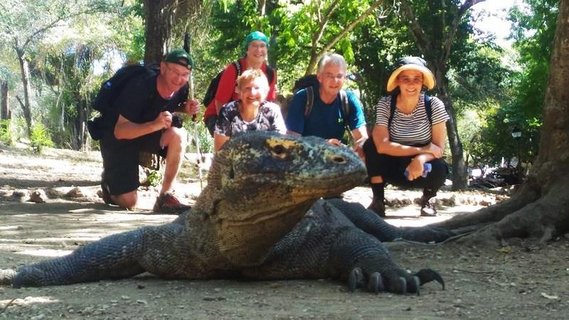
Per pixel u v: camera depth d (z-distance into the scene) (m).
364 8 16.66
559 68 5.45
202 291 3.62
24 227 6.68
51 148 25.61
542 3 16.31
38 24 38.56
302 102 6.52
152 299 3.42
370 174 7.34
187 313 3.08
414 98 6.70
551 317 2.98
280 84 22.25
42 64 42.31
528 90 18.48
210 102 7.16
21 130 41.38
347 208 5.33
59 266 3.89
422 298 3.38
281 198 3.13
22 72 41.16
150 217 7.80
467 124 38.59
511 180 20.94
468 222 5.62
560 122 5.43
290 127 6.54
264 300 3.38
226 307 3.21
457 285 3.72
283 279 3.94
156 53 12.27
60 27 39.75
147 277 4.08
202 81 24.36
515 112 22.92
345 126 6.84
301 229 3.89
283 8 15.59
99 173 16.75
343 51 16.59
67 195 10.23
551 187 5.37
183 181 13.75
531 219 5.13
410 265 4.38
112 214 8.14
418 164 6.63
